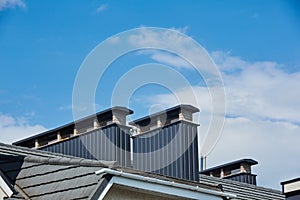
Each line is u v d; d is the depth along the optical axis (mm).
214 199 11672
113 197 10461
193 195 11398
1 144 13281
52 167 11039
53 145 15086
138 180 10594
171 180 11070
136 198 10766
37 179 11047
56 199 10422
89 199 9922
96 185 10109
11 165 11594
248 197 16484
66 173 10719
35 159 11391
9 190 10727
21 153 13234
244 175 18484
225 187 16547
